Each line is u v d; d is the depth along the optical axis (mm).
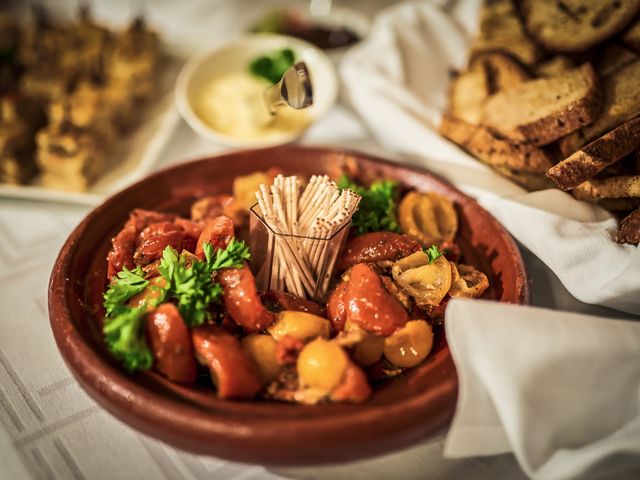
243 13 541
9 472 233
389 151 378
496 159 316
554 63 340
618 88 304
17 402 256
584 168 269
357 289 241
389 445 202
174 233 265
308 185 264
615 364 218
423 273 257
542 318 220
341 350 221
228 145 372
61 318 232
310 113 400
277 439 197
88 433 245
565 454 211
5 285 309
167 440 204
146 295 241
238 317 238
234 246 243
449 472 237
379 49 402
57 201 357
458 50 417
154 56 454
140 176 366
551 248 278
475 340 212
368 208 291
